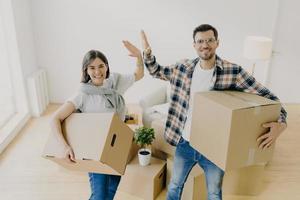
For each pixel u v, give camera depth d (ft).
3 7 10.73
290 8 13.23
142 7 13.01
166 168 7.89
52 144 5.34
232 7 13.16
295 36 13.70
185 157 6.11
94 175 5.90
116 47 13.57
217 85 5.65
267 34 13.66
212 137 5.12
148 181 7.41
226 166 4.95
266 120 4.96
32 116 12.59
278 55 14.02
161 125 7.92
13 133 10.64
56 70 13.74
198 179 6.97
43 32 13.06
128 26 13.28
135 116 10.86
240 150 4.95
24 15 11.94
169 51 13.80
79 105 5.60
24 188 8.09
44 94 13.32
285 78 14.47
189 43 13.66
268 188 8.29
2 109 11.59
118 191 7.91
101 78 5.64
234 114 4.62
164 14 13.16
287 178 8.78
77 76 13.88
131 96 14.48
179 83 5.97
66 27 13.06
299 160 9.77
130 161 7.97
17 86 11.86
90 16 12.98
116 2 12.85
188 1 13.00
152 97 10.88
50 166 9.08
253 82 5.54
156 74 6.21
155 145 8.15
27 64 12.28
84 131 5.22
